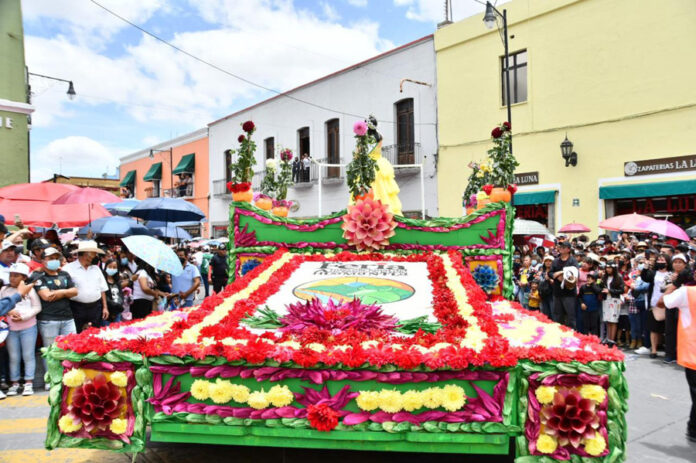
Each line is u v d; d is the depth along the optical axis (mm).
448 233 5668
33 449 5023
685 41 13508
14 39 13617
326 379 3496
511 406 3402
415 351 3449
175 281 9922
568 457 3350
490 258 5531
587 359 3346
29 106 13680
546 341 3709
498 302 5316
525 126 16984
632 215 11375
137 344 3623
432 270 5074
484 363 3395
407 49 20547
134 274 9602
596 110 15281
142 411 3615
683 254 8289
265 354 3451
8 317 6934
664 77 13906
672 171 13734
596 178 15344
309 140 25594
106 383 3666
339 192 23750
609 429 3354
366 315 4062
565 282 9781
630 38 14523
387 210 5754
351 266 5395
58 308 7211
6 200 10539
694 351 5234
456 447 3457
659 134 14039
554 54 16141
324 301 4520
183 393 3611
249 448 5039
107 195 10172
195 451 4953
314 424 3408
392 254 5719
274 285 4891
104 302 8125
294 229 5867
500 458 4773
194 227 34812
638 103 14422
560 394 3375
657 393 6965
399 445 3473
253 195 6523
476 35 18172
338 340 3686
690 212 13695
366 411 3461
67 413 3699
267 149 28422
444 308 4176
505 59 16875
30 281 7094
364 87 22391
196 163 34125
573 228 14414
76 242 11164
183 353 3531
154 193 39469
